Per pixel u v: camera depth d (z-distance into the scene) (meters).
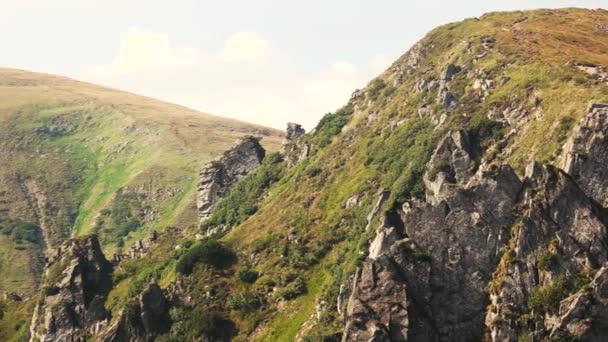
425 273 104.06
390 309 100.25
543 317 95.56
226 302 157.38
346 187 179.75
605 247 97.00
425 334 99.31
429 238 106.81
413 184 144.38
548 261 97.88
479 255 104.62
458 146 135.75
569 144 111.88
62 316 176.00
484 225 105.56
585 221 98.69
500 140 145.25
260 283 159.50
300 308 147.75
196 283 164.00
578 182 105.88
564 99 143.38
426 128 173.12
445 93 173.75
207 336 149.00
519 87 159.12
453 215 107.12
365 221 154.88
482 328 100.81
